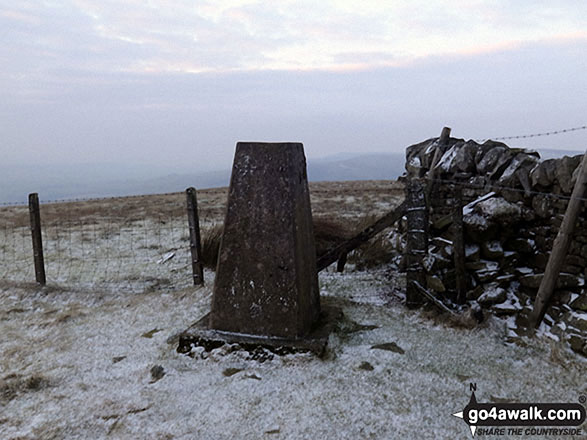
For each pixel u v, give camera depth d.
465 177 5.65
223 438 2.73
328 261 5.84
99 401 3.20
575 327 3.96
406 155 7.18
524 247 4.88
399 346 4.00
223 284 4.04
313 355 3.73
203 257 7.23
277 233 3.88
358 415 2.95
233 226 4.01
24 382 3.49
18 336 4.58
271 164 3.92
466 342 4.08
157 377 3.55
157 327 4.70
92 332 4.63
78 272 7.26
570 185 4.22
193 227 5.94
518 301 4.67
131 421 2.94
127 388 3.39
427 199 5.90
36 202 6.19
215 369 3.66
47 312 5.32
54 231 11.48
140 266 7.54
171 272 7.03
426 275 4.96
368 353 3.85
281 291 3.88
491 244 4.97
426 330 4.38
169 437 2.75
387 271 6.30
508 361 3.74
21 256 8.66
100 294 5.90
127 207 17.67
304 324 4.00
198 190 23.94
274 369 3.61
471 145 5.72
